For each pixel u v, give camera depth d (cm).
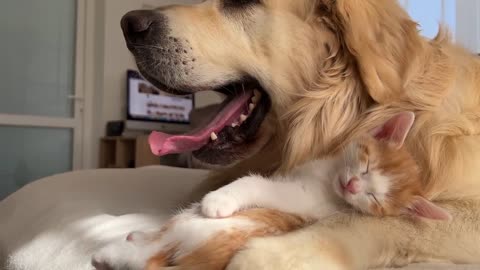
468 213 39
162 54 53
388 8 47
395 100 46
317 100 48
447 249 37
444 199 41
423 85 46
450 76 47
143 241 36
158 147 51
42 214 56
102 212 52
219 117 53
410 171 41
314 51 49
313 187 41
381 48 46
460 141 43
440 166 42
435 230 37
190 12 54
